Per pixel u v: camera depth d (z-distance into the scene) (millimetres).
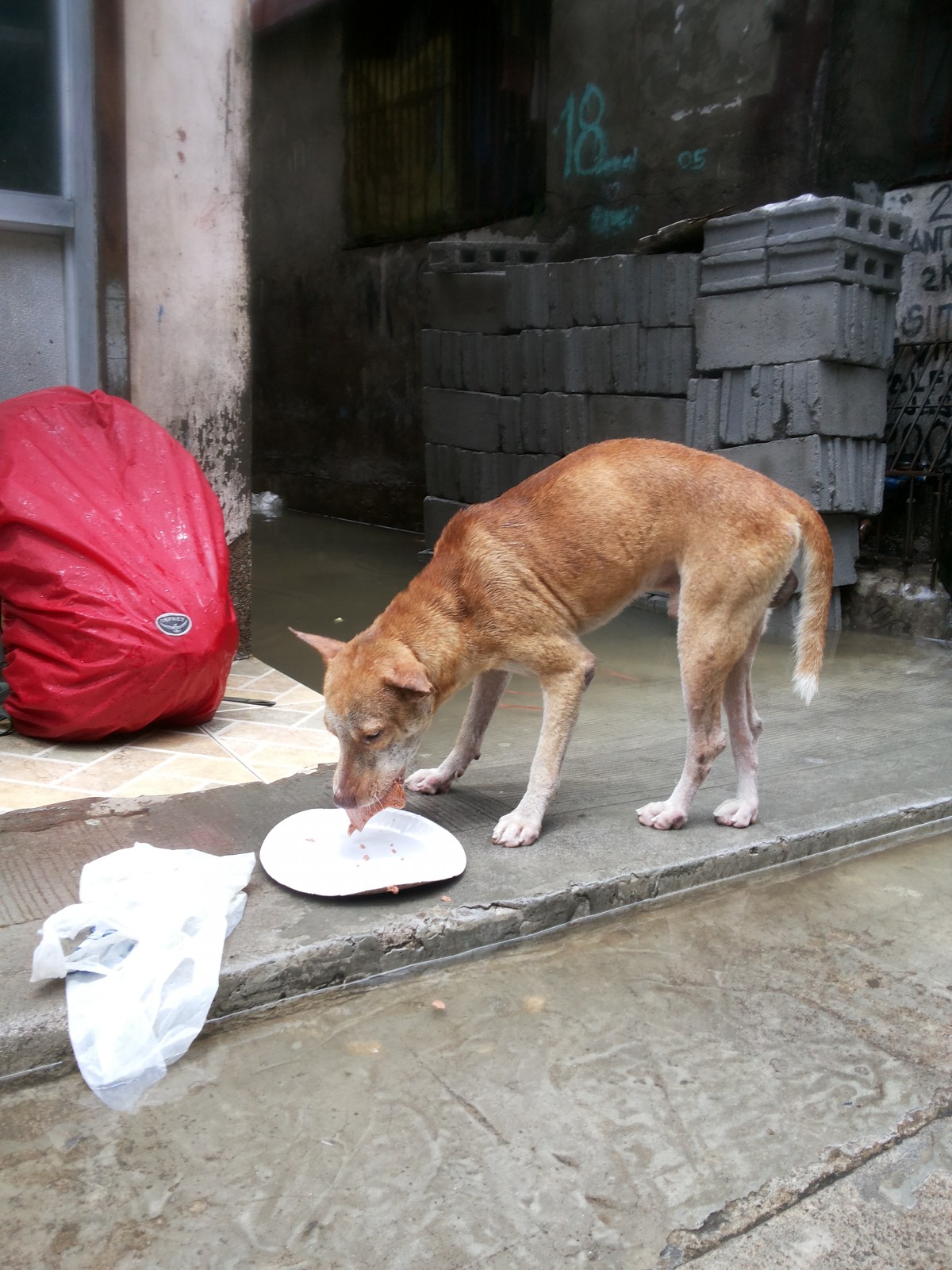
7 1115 825
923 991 1064
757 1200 761
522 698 2076
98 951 957
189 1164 778
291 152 4754
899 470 2775
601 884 1175
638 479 1283
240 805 1343
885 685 2178
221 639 1541
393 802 1146
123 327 1851
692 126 3070
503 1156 798
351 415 4500
